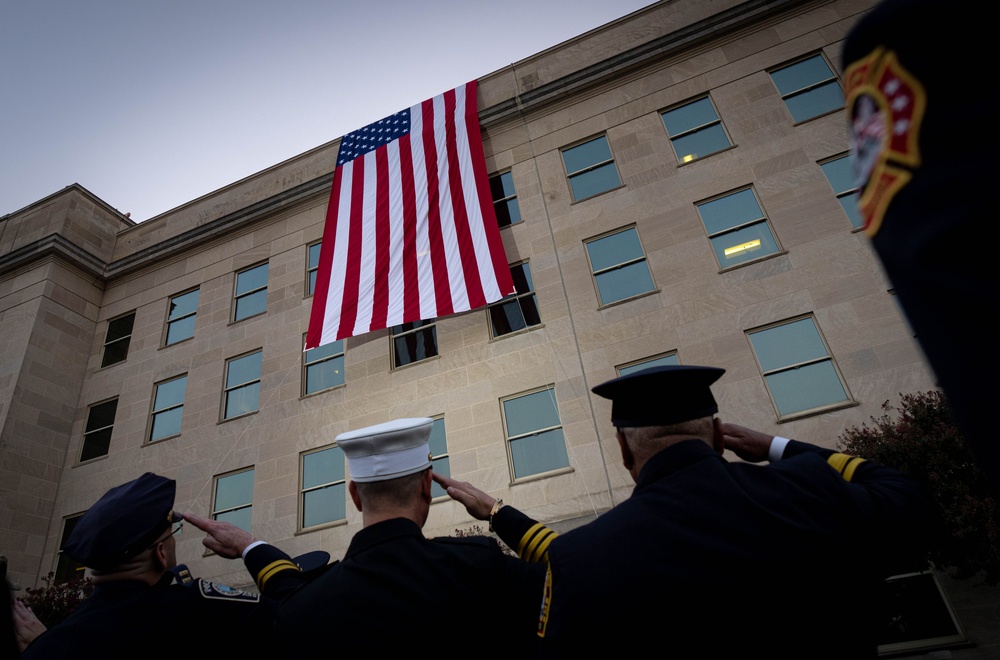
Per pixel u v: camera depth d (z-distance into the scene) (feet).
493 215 45.70
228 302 58.29
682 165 46.42
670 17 54.13
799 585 4.25
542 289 45.29
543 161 51.55
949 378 2.16
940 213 2.10
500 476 39.50
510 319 45.50
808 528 4.50
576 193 49.29
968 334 2.04
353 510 42.78
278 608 6.83
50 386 56.59
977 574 28.14
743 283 40.04
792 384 36.29
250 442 48.78
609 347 41.34
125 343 61.72
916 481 5.32
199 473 49.06
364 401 46.37
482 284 42.98
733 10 50.57
